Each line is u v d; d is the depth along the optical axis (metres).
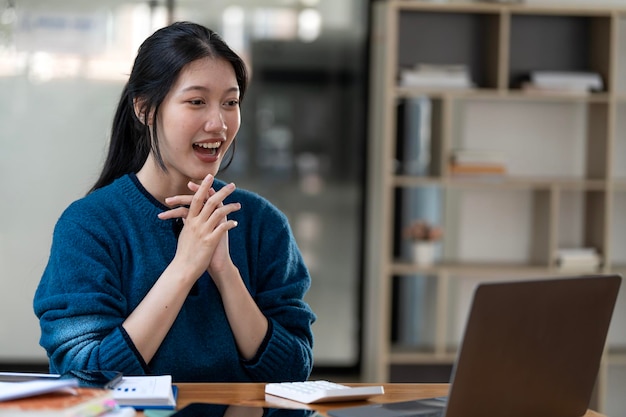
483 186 5.58
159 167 2.57
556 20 5.86
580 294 2.03
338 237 6.68
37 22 6.45
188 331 2.51
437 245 6.02
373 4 6.33
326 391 2.20
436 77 5.54
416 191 6.05
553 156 5.99
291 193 6.62
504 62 5.56
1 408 1.83
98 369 2.34
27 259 6.59
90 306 2.40
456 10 5.56
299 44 6.55
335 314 6.72
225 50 2.53
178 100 2.47
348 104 6.59
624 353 5.73
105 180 2.71
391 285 6.04
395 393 2.32
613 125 5.61
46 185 6.55
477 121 5.95
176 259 2.43
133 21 6.46
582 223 5.95
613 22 5.58
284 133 6.59
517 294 1.91
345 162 6.63
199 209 2.45
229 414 2.06
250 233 2.75
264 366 2.56
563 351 2.04
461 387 1.89
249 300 2.55
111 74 6.49
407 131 5.86
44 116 6.51
